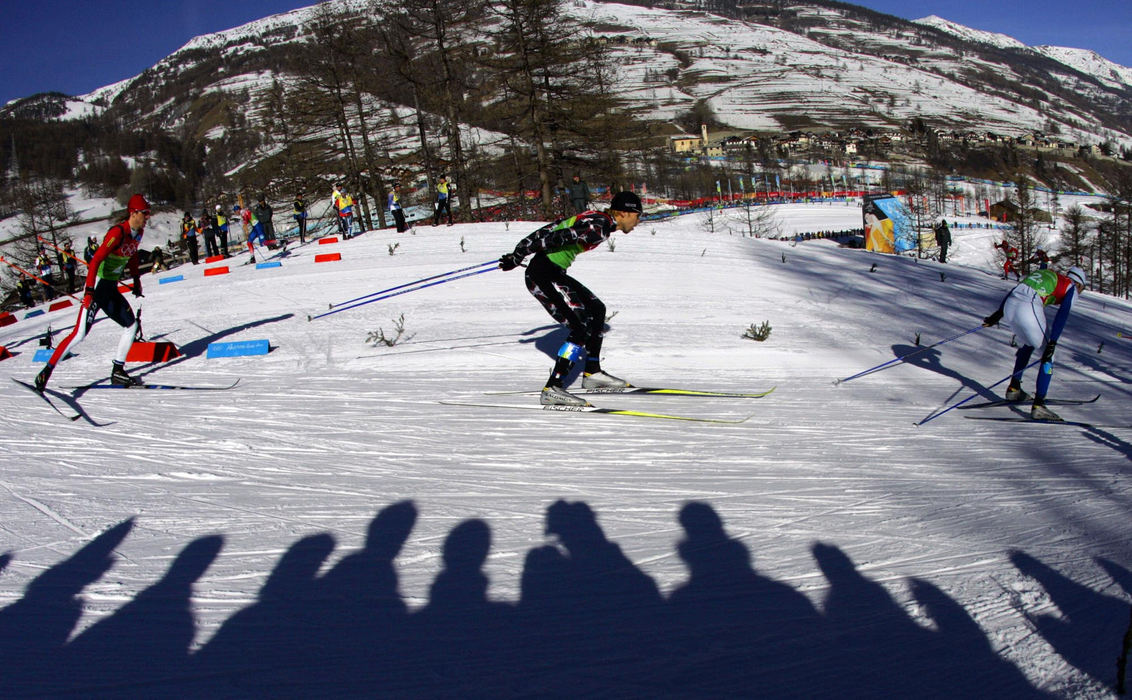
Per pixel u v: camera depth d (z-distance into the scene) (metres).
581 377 6.82
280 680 2.20
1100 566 2.98
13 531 3.23
